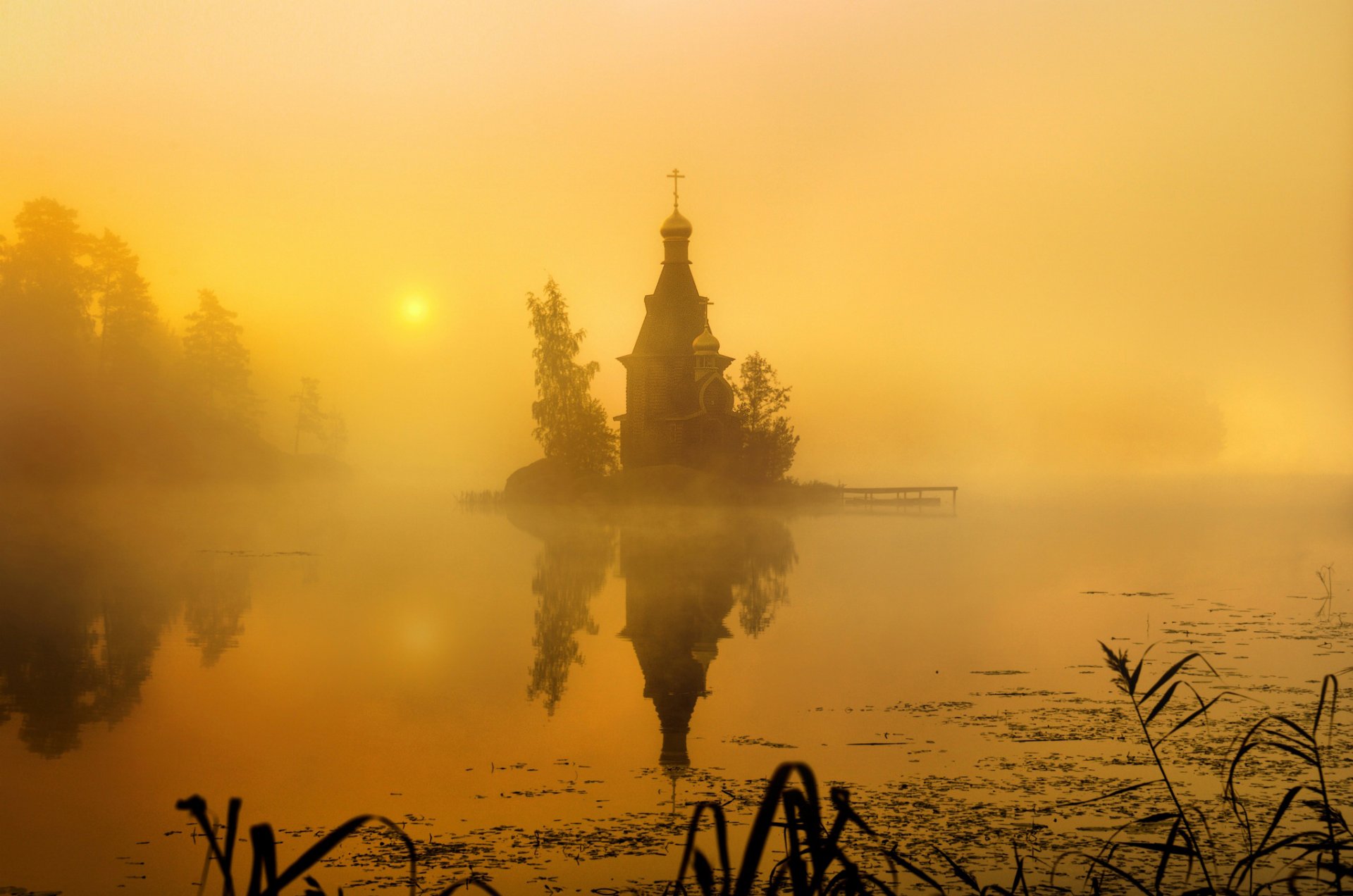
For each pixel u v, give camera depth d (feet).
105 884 27.43
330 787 35.88
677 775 37.14
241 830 31.42
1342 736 40.47
